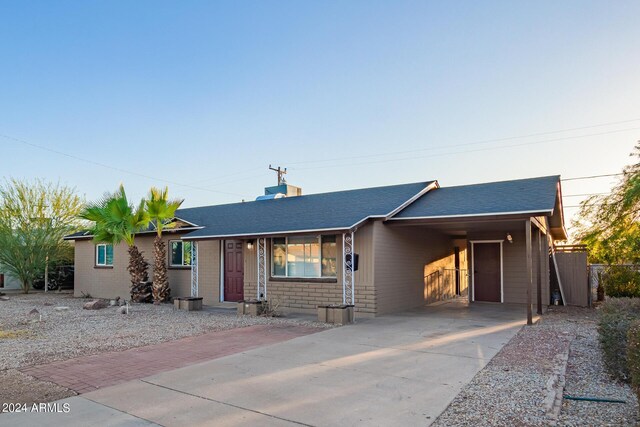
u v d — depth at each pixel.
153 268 17.27
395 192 14.71
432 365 6.61
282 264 13.70
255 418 4.55
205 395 5.33
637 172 11.22
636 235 11.50
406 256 13.91
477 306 14.64
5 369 6.62
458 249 19.70
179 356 7.42
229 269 15.87
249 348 8.02
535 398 4.96
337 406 4.88
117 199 16.28
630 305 7.54
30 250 21.41
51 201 22.23
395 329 9.92
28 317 12.38
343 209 13.45
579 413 4.51
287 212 15.03
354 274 11.93
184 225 16.95
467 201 12.39
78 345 8.38
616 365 5.67
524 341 8.36
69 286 24.09
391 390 5.42
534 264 15.32
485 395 5.12
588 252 16.11
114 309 14.49
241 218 15.72
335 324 10.72
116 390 5.56
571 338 8.61
